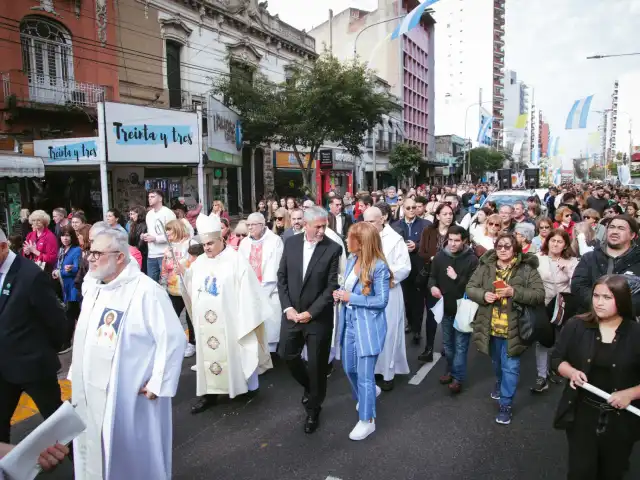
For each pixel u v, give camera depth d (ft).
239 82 68.23
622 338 9.29
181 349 10.65
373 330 13.74
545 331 14.60
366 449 13.26
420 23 181.16
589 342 9.62
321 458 12.83
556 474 12.01
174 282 20.81
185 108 62.69
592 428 9.43
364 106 67.87
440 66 301.22
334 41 159.33
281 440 13.80
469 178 193.57
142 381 10.34
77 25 53.21
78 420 7.13
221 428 14.56
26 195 46.85
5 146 46.75
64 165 45.34
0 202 44.60
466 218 29.66
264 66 82.94
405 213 23.31
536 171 100.99
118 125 40.88
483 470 12.22
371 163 131.75
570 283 16.83
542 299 14.20
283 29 88.07
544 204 57.11
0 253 10.97
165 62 63.31
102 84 55.72
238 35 75.92
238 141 65.77
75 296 21.68
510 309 14.53
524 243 19.12
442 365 19.97
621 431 9.16
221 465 12.53
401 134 158.10
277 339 20.12
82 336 10.48
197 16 68.03
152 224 28.12
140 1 59.47
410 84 170.91
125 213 55.11
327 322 14.56
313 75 65.87
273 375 18.94
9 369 10.91
